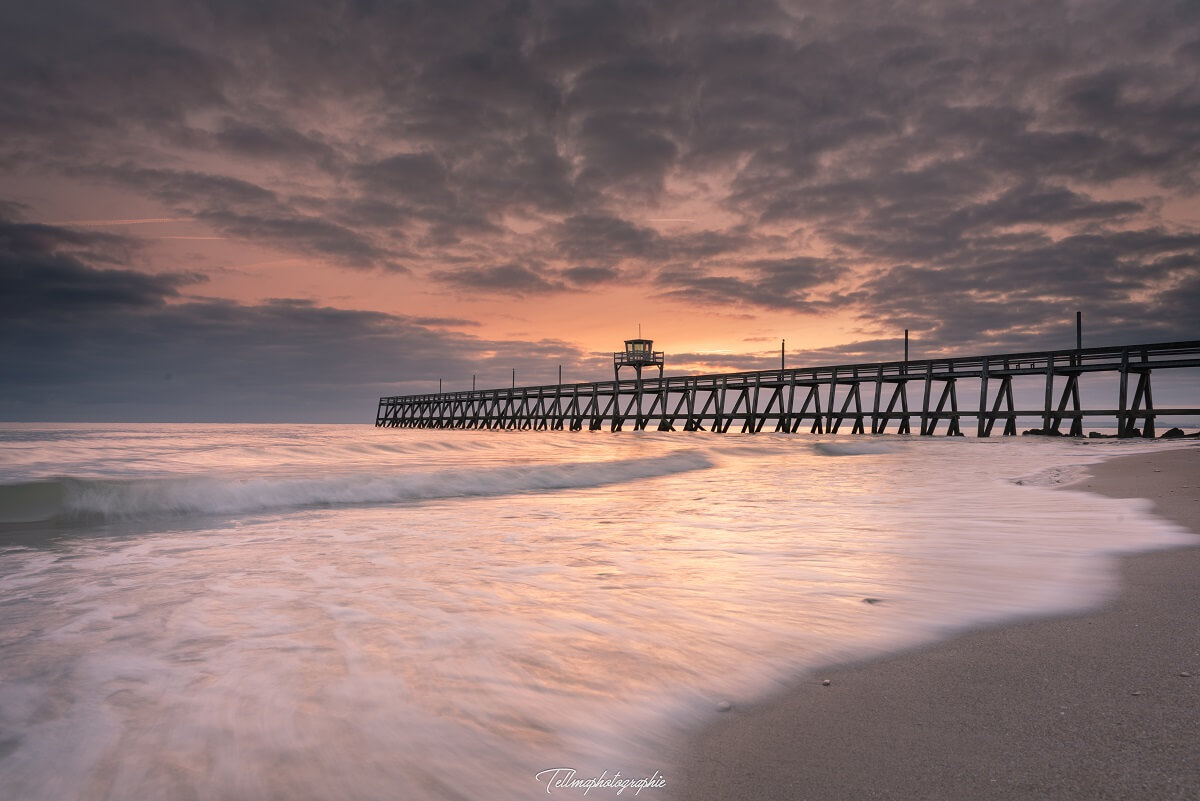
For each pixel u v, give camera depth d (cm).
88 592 362
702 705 210
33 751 186
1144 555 407
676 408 4603
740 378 4150
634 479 1133
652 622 296
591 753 181
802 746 182
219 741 190
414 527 598
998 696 209
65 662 253
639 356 5662
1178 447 1922
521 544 505
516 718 202
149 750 185
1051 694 208
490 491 942
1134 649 245
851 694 215
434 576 395
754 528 568
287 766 176
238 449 1403
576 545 497
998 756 171
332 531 579
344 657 255
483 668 242
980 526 541
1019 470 1163
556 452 1694
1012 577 362
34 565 438
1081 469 1050
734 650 259
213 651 264
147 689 227
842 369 3600
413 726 197
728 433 4097
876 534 518
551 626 291
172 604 335
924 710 201
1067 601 312
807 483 1009
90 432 3172
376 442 1886
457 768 174
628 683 228
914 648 257
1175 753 168
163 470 952
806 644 264
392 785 166
